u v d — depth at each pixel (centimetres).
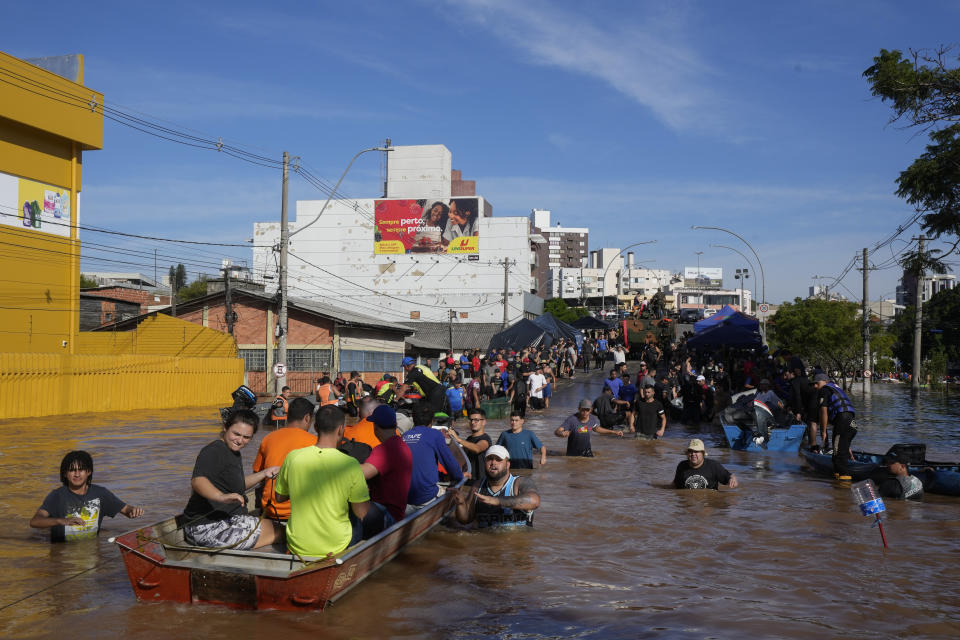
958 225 1526
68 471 814
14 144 3109
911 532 920
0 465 1418
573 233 18125
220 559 660
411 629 591
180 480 1249
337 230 8325
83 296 4584
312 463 657
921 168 1484
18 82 3031
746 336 3081
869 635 584
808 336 5278
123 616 614
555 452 1641
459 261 8162
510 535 895
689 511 1032
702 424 2356
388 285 8238
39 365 2597
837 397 1334
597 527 936
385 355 4872
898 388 5497
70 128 3291
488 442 1237
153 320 3747
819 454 1377
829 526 948
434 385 1742
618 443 1809
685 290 14425
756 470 1432
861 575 741
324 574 614
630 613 630
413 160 8588
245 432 690
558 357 3931
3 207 3064
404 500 804
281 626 595
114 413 2786
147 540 659
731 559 797
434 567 762
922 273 1609
